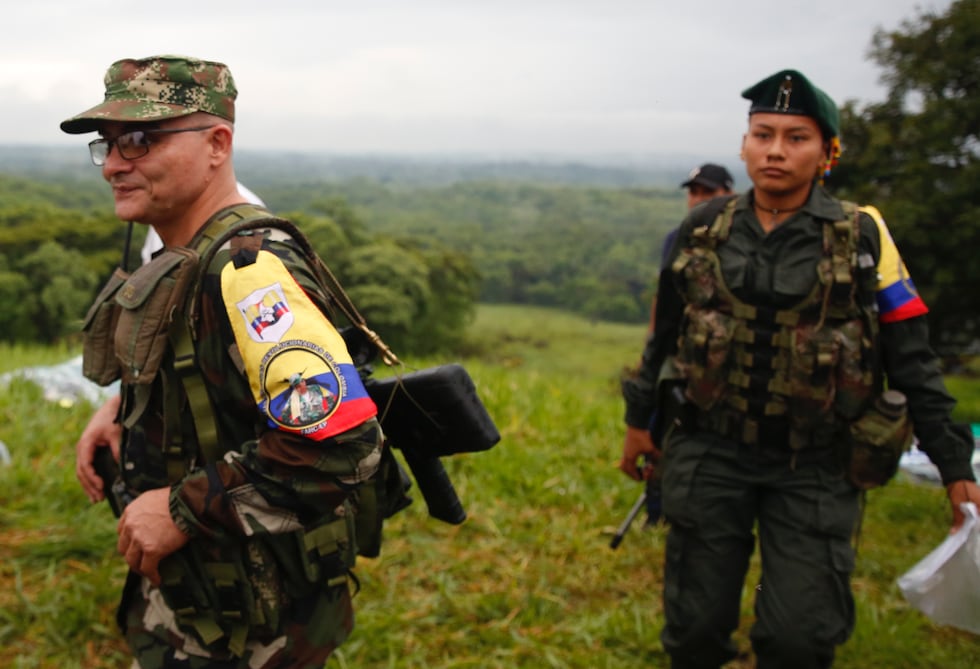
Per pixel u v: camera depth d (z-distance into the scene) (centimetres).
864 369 237
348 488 148
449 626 296
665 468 261
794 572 236
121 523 153
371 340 171
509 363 810
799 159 240
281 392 143
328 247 6328
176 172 160
